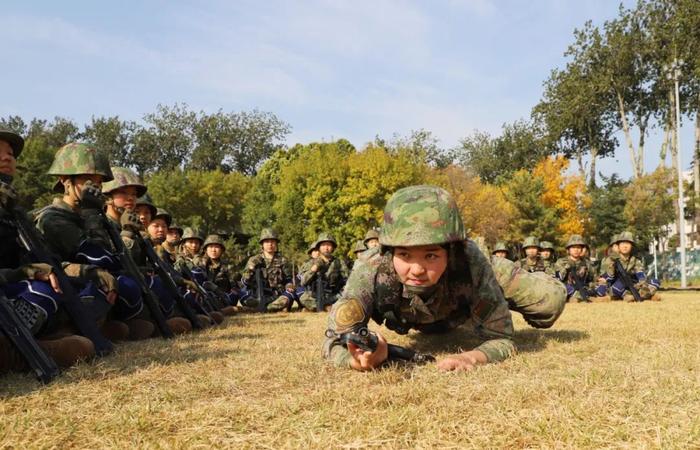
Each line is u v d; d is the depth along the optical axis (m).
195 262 12.03
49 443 2.08
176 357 3.95
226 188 45.69
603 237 41.16
